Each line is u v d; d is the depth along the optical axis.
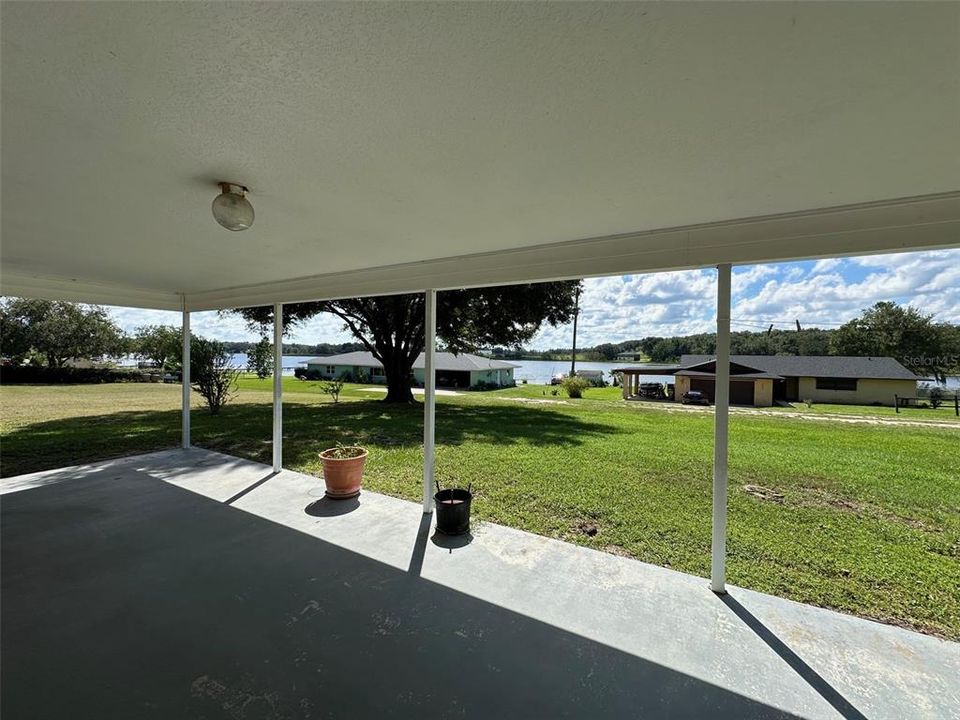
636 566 3.15
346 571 3.04
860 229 2.21
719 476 2.78
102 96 1.30
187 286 5.66
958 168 1.75
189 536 3.60
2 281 4.63
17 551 3.32
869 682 2.04
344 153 1.69
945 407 16.12
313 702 1.89
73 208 2.40
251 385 21.84
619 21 0.96
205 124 1.48
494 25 0.98
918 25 0.95
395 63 1.13
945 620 2.57
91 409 11.56
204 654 2.19
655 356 32.97
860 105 1.29
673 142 1.57
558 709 1.87
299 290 4.93
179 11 0.95
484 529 3.81
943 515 4.38
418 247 3.34
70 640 2.29
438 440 7.93
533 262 3.25
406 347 13.42
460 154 1.70
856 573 3.17
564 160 1.74
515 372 38.62
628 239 2.86
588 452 7.05
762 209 2.34
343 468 4.46
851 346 21.23
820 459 6.83
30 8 0.93
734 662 2.17
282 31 1.01
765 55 1.07
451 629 2.41
